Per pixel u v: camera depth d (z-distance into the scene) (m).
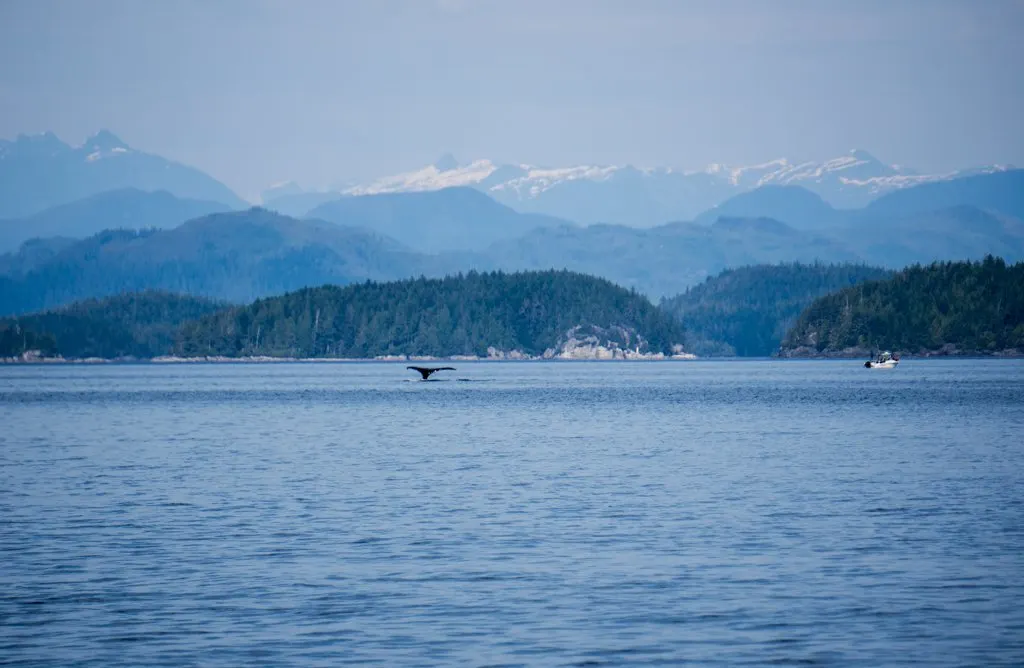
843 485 185.50
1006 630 98.75
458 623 102.00
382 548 134.25
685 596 110.56
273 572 121.62
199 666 90.75
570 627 100.56
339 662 91.50
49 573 121.56
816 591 112.12
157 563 126.50
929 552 129.88
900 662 90.75
